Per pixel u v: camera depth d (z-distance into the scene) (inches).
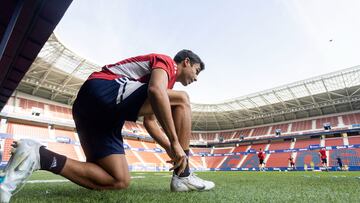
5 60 172.9
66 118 1258.6
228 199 60.0
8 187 45.6
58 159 60.7
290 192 81.1
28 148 52.5
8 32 135.1
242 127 1843.0
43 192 74.4
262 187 105.0
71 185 118.4
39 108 1186.6
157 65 68.6
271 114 1615.4
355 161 1072.2
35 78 1079.0
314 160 1182.9
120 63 76.6
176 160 59.5
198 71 88.4
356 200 60.1
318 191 84.8
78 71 1110.4
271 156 1384.1
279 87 1311.5
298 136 1400.1
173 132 59.5
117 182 72.0
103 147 69.1
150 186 112.0
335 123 1343.5
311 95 1315.2
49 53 933.8
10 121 1062.4
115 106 68.5
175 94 76.1
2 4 123.6
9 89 236.4
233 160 1536.7
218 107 1656.0
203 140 1850.4
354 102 1326.3
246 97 1471.5
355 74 1103.0
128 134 1460.4
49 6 120.3
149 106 75.5
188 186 77.4
